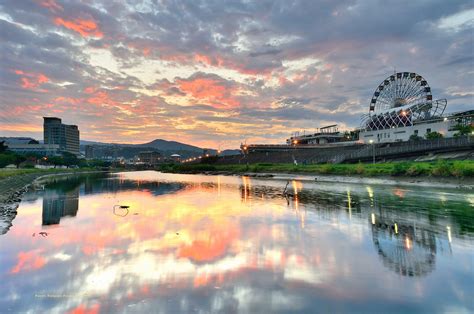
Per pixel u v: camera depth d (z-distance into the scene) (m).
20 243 15.80
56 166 176.00
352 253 13.56
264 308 8.62
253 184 59.22
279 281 10.52
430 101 115.94
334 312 8.38
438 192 35.53
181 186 57.34
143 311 8.51
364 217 21.67
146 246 15.04
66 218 23.33
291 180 67.94
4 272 11.59
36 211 27.09
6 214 25.23
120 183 67.44
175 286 10.17
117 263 12.52
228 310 8.51
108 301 9.15
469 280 10.45
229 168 126.06
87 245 15.34
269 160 131.00
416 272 11.23
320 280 10.59
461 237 15.85
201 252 13.97
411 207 25.42
